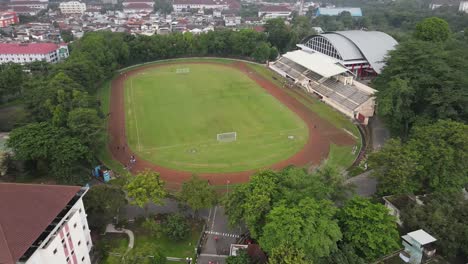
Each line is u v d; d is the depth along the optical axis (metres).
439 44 92.50
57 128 70.25
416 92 81.56
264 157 77.81
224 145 83.19
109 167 73.50
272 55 164.88
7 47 162.25
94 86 122.44
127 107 107.75
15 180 68.19
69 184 63.69
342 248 45.31
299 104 110.00
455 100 73.31
